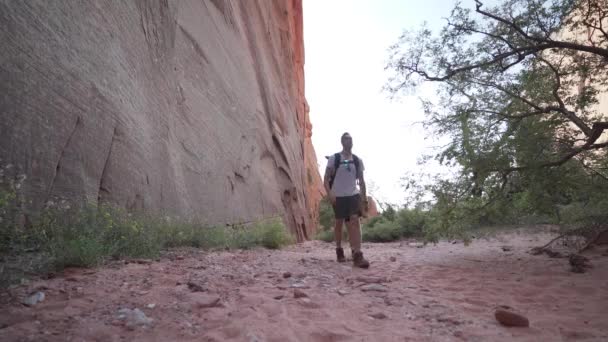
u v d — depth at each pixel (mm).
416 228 14070
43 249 3576
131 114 6590
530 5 5598
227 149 12359
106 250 4066
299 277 3947
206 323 2291
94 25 5832
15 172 4035
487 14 5758
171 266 4027
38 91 4465
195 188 9266
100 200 5402
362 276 4152
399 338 2234
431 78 6234
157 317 2320
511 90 6055
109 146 5758
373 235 14562
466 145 5855
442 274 4508
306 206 28312
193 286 3049
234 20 15695
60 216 4238
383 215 15883
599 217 5934
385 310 2832
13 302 2389
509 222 6562
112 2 6543
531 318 2691
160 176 7418
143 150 6832
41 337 1901
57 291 2699
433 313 2789
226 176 11836
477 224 6543
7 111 4023
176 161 8398
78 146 5059
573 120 5492
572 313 2826
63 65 4938
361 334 2285
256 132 16734
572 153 5434
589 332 2359
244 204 13289
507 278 4191
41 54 4574
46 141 4508
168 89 8648
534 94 6086
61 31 4996
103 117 5676
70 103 4980
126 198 6023
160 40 8555
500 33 5910
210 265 4340
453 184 6098
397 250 8102
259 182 15984
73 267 3473
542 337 2299
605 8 5770
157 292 2846
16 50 4215
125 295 2732
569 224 6426
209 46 12078
